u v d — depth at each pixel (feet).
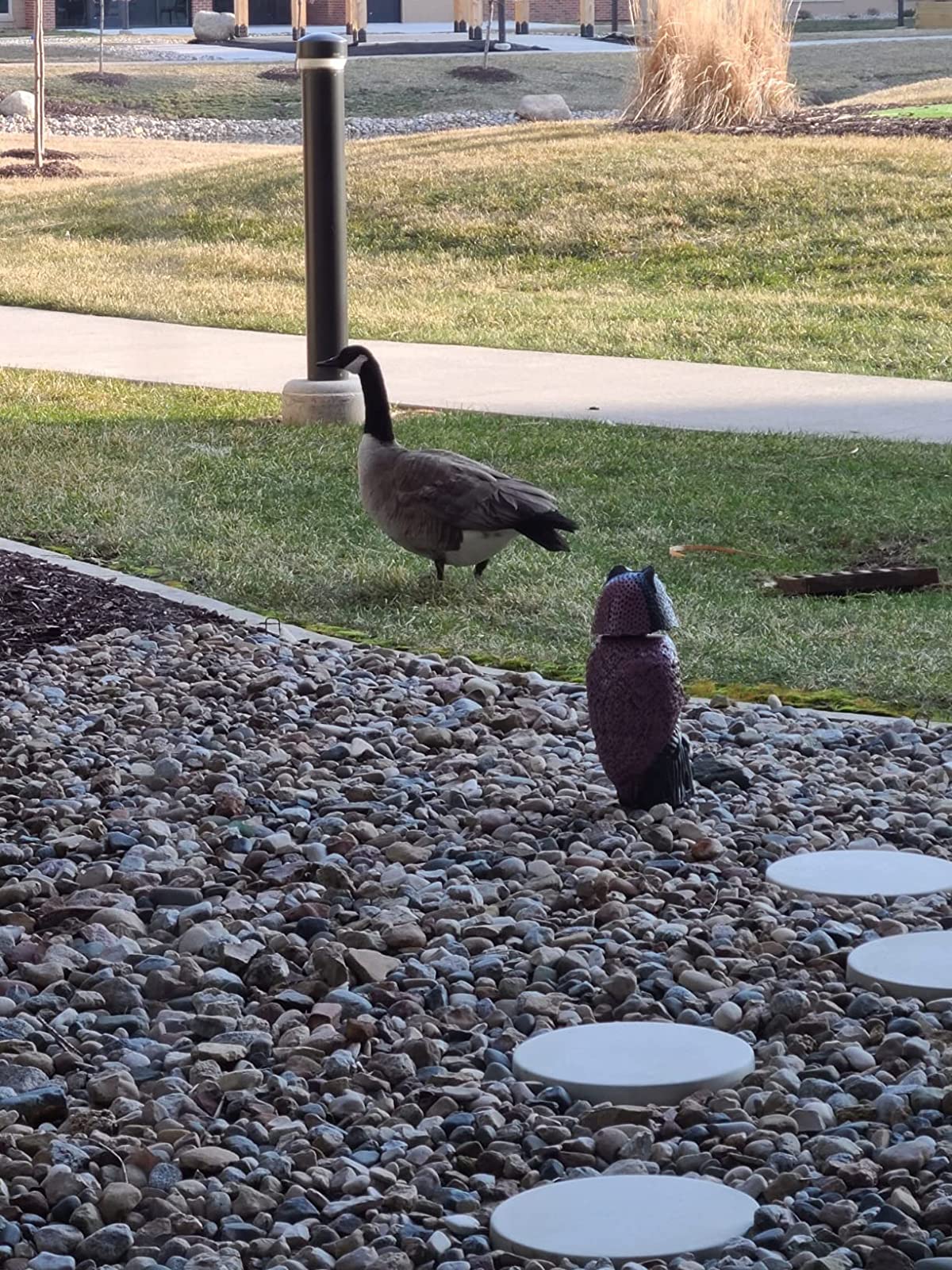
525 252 66.95
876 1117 19.13
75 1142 19.01
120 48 168.55
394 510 28.60
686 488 33.55
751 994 20.43
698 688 26.11
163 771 23.98
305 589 29.37
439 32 191.93
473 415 40.37
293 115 134.10
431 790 23.65
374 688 26.21
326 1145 19.02
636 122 85.76
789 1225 18.35
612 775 23.15
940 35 181.88
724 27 84.84
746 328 53.57
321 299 39.68
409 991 20.52
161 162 104.99
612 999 20.48
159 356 50.70
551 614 28.40
